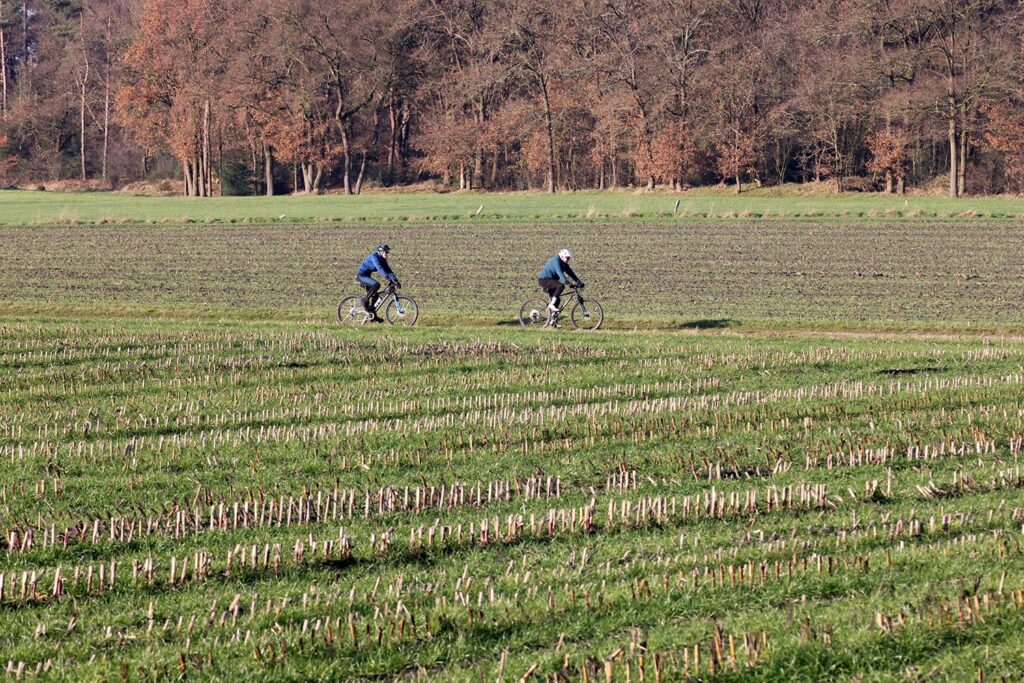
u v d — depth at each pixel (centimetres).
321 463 4559
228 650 2661
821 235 15888
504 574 3150
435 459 4619
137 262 14225
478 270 13125
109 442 4953
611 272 12756
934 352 7131
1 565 3312
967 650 2548
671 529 3606
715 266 13150
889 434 4938
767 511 3794
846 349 7288
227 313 10269
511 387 6153
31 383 6228
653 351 7231
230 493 4141
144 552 3438
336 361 6906
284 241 16450
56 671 2572
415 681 2508
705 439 4934
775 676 2483
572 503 3962
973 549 3238
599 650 2597
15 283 12344
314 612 2875
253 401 5803
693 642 2642
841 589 2972
